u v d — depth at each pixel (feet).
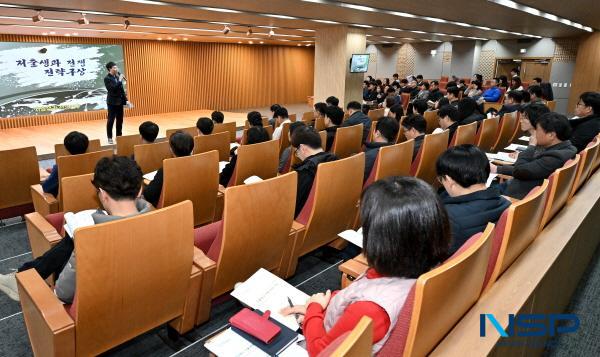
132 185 5.59
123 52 41.63
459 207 5.31
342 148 14.62
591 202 7.78
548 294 5.50
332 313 3.65
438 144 11.99
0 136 31.01
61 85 37.63
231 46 51.19
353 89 34.27
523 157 10.00
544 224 6.28
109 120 26.55
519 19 29.58
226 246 6.22
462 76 52.16
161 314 5.80
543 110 11.08
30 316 5.39
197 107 49.62
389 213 3.20
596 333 7.37
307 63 60.44
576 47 44.16
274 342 4.01
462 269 3.23
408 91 40.04
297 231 7.59
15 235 11.53
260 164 11.23
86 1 20.27
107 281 4.80
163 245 5.20
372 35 42.39
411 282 3.29
